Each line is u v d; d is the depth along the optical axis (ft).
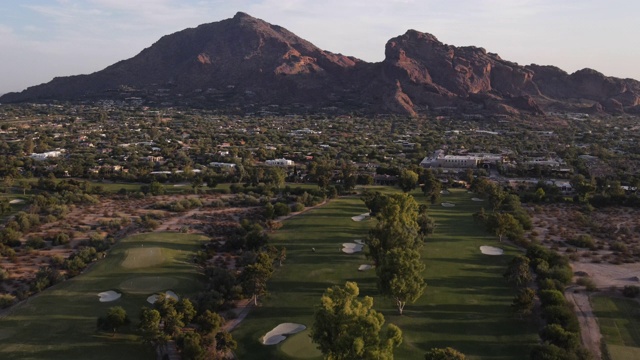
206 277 301.02
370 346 175.73
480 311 249.96
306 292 276.82
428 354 180.55
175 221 436.35
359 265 318.04
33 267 327.06
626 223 429.79
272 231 396.98
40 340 222.69
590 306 256.32
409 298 242.58
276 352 209.97
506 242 368.89
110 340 223.71
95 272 302.45
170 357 209.97
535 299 261.24
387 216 329.31
